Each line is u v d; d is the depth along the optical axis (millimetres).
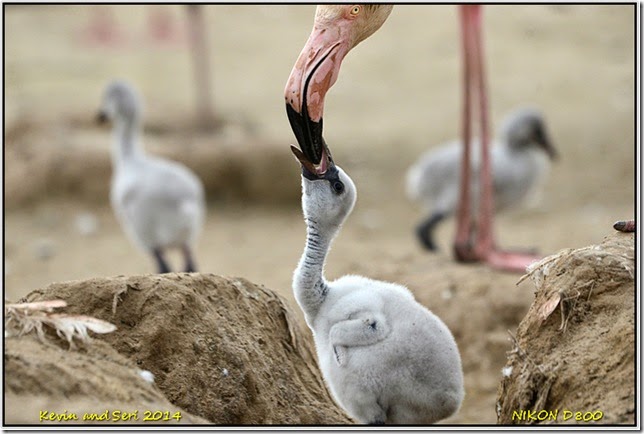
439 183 14797
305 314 6711
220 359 6344
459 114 23109
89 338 5777
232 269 14992
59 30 30344
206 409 6191
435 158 14852
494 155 14461
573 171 19609
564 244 15578
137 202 13211
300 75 6535
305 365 7090
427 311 6543
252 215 18609
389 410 6402
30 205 18453
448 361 6352
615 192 18734
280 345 6965
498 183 14367
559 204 18297
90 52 28531
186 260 13602
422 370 6242
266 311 6992
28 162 18969
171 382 6137
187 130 20812
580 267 6102
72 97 23797
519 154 14641
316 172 6484
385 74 26297
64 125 20234
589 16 29250
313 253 6570
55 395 5164
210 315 6473
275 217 18578
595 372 5676
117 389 5414
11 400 5027
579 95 23547
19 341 5543
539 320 6141
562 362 5848
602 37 27750
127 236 17234
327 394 7094
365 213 18344
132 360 6070
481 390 9516
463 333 10234
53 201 18531
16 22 30953
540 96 23531
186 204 13219
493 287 10586
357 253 15414
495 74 25375
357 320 6215
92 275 14922
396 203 18781
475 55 12711
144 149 18734
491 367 9836
